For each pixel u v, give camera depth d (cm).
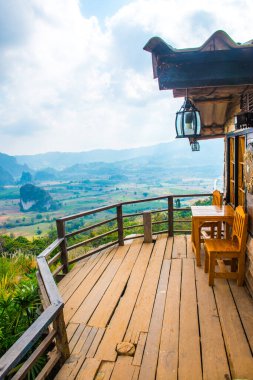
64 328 237
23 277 589
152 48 197
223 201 575
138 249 527
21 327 340
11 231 11556
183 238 576
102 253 522
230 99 424
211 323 285
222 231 545
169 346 254
